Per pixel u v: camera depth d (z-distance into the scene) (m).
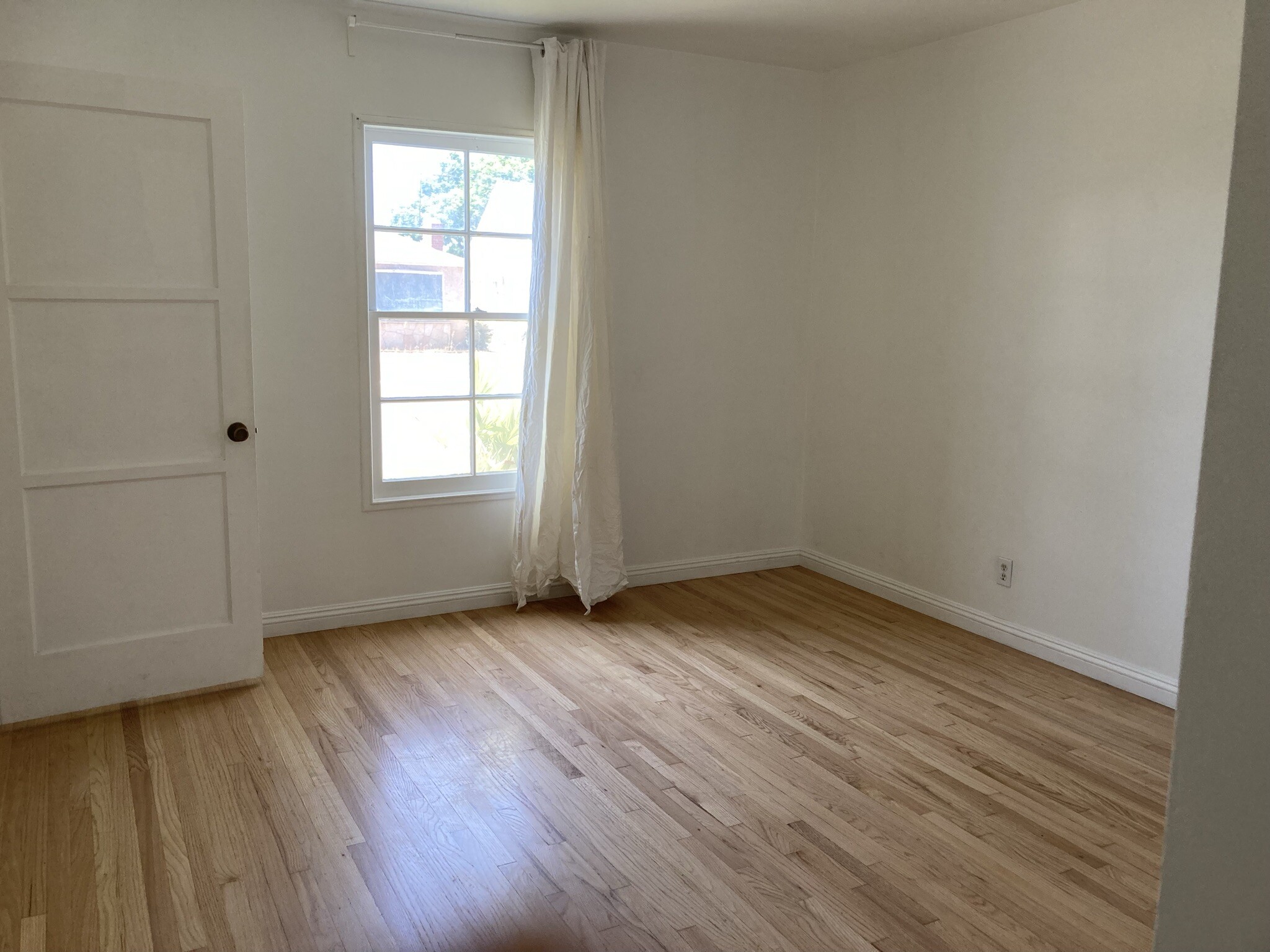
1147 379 3.45
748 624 4.30
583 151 4.20
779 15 3.90
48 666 3.16
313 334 3.91
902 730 3.21
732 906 2.23
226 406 3.33
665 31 4.16
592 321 4.30
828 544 5.11
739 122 4.72
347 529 4.10
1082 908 2.25
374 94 3.89
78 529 3.16
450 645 3.95
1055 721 3.31
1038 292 3.84
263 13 3.66
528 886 2.29
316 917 2.16
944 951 2.09
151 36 3.51
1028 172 3.84
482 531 4.39
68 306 3.05
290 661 3.74
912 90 4.37
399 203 4.06
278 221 3.79
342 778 2.81
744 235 4.84
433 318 4.18
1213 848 0.88
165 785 2.74
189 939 2.08
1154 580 3.49
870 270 4.69
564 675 3.65
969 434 4.20
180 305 3.22
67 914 2.15
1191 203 3.27
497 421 4.40
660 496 4.85
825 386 5.04
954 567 4.33
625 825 2.58
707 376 4.87
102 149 3.03
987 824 2.62
